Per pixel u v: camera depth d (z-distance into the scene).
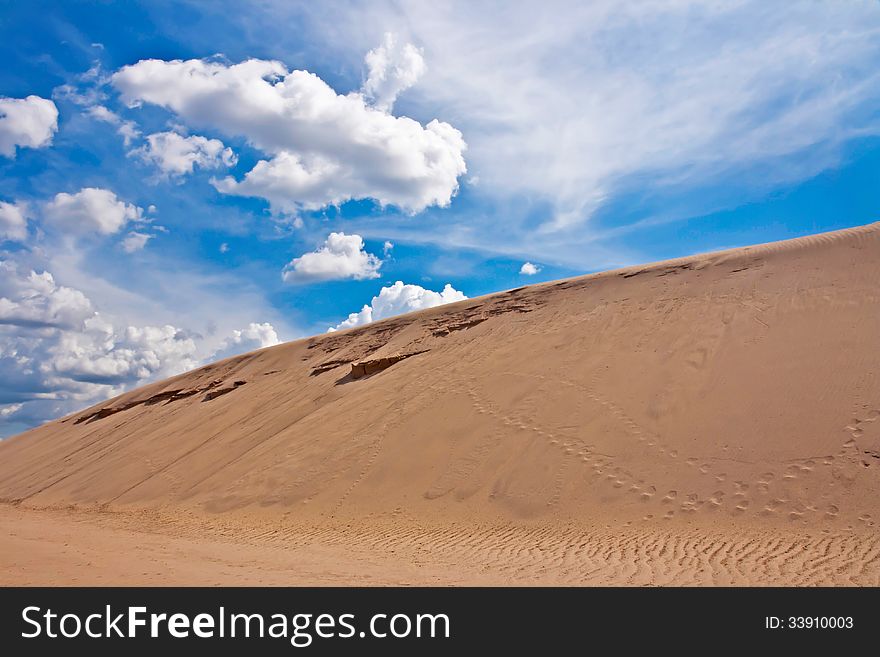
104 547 10.44
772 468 10.91
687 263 21.58
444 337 24.61
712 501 10.66
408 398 18.78
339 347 30.70
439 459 14.77
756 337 15.04
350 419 19.06
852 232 18.59
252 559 9.76
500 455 14.01
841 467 10.38
